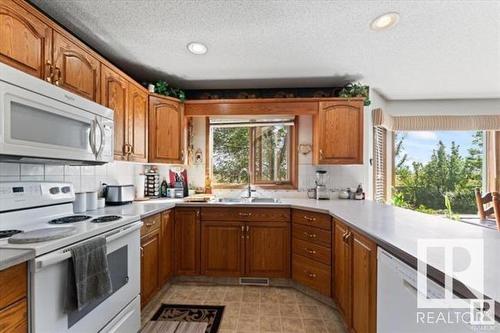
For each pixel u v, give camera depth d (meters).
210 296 2.49
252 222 2.73
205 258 2.77
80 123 1.71
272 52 2.36
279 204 2.70
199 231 2.78
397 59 2.48
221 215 2.76
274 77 2.94
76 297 1.27
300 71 2.77
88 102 1.76
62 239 1.25
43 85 1.41
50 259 1.13
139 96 2.63
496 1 1.68
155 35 2.09
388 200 3.83
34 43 1.47
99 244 1.43
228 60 2.51
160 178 3.37
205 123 3.50
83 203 2.11
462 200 3.91
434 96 3.60
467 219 3.63
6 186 1.53
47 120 1.46
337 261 2.15
